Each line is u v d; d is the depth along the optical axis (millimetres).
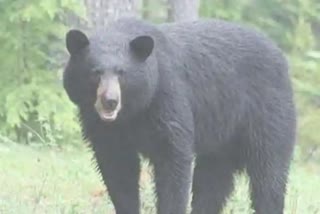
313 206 15789
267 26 31891
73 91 11047
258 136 12609
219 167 13156
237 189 14820
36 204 13680
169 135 11406
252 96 12523
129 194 11984
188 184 11633
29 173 16719
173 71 11508
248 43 12562
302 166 24906
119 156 11773
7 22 21688
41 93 21562
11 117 21266
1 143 20062
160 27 11898
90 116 11242
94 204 14422
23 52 21938
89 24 21141
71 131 21078
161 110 11344
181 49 11844
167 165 11555
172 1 25781
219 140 12516
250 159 12766
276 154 12695
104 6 21031
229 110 12367
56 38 22203
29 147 19672
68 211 13609
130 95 10867
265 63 12586
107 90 10531
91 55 10789
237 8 30609
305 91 28734
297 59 30156
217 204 13312
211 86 12109
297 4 32312
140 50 10859
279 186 12820
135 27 11336
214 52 12203
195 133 12117
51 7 21078
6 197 14312
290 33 32188
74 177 16328
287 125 12734
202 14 30203
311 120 27266
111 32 11086
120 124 11266
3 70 21953
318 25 35625
